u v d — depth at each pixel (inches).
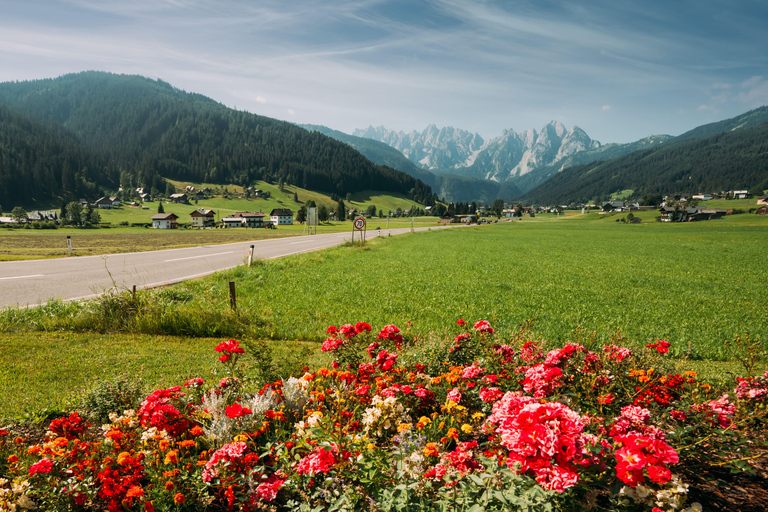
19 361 279.0
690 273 1023.0
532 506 92.6
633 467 90.0
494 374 193.9
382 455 122.7
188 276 653.9
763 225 4471.0
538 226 5792.3
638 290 746.2
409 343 301.6
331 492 113.4
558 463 90.0
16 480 117.7
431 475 111.3
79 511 122.4
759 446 144.3
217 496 121.5
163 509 110.3
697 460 135.4
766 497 126.2
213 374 254.2
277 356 302.5
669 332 430.3
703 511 118.5
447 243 2039.9
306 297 547.2
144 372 263.0
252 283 619.5
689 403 165.8
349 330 230.1
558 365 186.4
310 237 2249.0
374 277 768.9
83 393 217.3
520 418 95.8
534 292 689.6
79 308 403.9
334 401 155.6
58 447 127.3
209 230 4507.9
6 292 504.4
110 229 4758.9
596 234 3506.4
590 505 99.3
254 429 145.9
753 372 288.7
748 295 699.4
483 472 109.7
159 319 382.0
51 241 2420.0
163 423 139.0
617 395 172.9
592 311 540.7
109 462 128.9
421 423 150.9
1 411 200.7
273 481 122.3
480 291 666.2
